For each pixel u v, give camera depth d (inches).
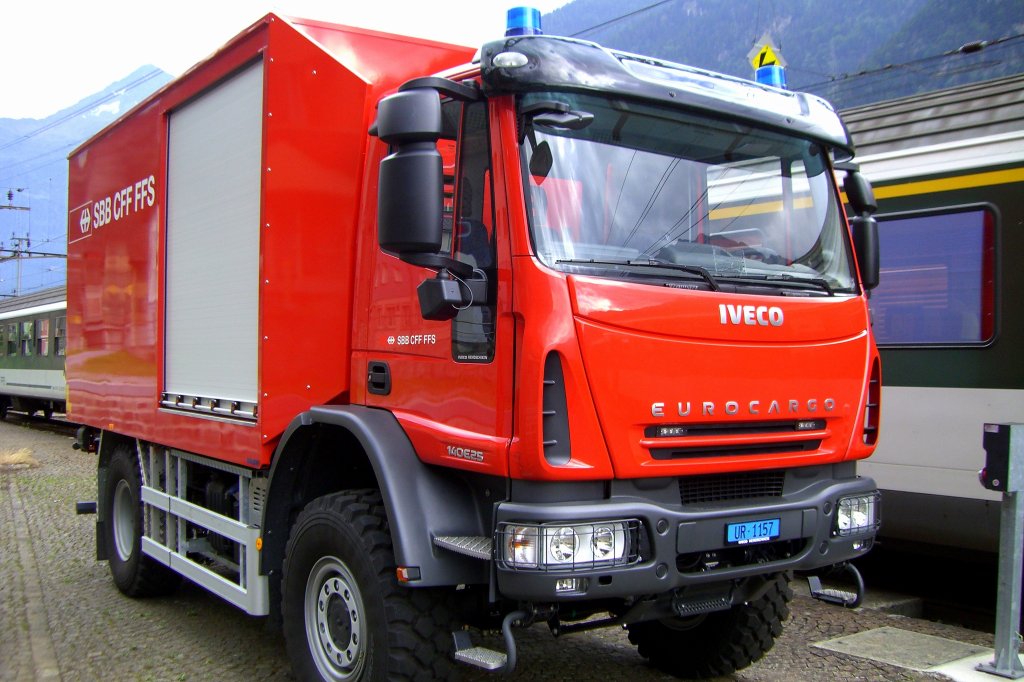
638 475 135.6
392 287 161.0
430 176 132.9
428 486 148.7
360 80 173.3
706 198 155.6
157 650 211.2
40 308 938.1
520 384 132.6
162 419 227.1
